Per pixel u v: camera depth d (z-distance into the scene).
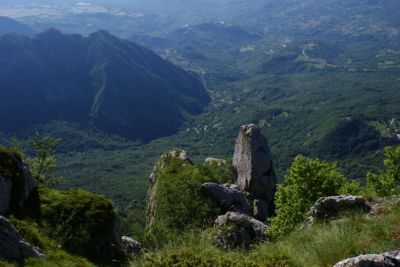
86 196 25.94
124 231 42.94
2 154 24.61
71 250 22.97
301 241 17.44
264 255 14.57
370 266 11.65
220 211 43.69
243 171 57.47
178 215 42.59
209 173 53.59
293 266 13.92
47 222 23.78
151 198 52.75
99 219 24.75
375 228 15.80
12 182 24.09
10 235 18.72
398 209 19.17
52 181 44.88
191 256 13.90
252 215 51.22
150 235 30.62
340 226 16.62
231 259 13.79
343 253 14.04
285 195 42.22
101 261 23.50
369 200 22.80
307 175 40.47
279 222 37.53
